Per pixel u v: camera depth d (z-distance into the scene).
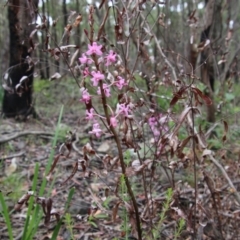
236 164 2.73
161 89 3.49
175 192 2.03
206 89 4.23
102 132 1.65
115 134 1.66
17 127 5.12
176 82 2.04
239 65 4.07
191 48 3.58
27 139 4.45
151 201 2.02
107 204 2.48
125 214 1.94
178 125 1.65
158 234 2.05
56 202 2.80
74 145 3.97
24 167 3.64
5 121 5.43
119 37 1.94
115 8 2.04
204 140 1.75
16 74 5.04
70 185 3.12
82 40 2.17
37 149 4.17
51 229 2.46
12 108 5.64
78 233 2.40
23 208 2.71
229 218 2.31
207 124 4.04
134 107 1.81
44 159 3.84
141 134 1.94
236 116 3.63
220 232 2.12
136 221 1.79
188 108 1.64
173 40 4.34
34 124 5.51
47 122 5.80
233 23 4.94
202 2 5.19
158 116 1.99
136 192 2.71
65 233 2.38
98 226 2.46
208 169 2.82
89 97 1.59
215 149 3.33
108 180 3.03
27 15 3.32
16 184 3.11
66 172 3.42
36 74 2.42
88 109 1.61
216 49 3.93
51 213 1.68
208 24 4.05
